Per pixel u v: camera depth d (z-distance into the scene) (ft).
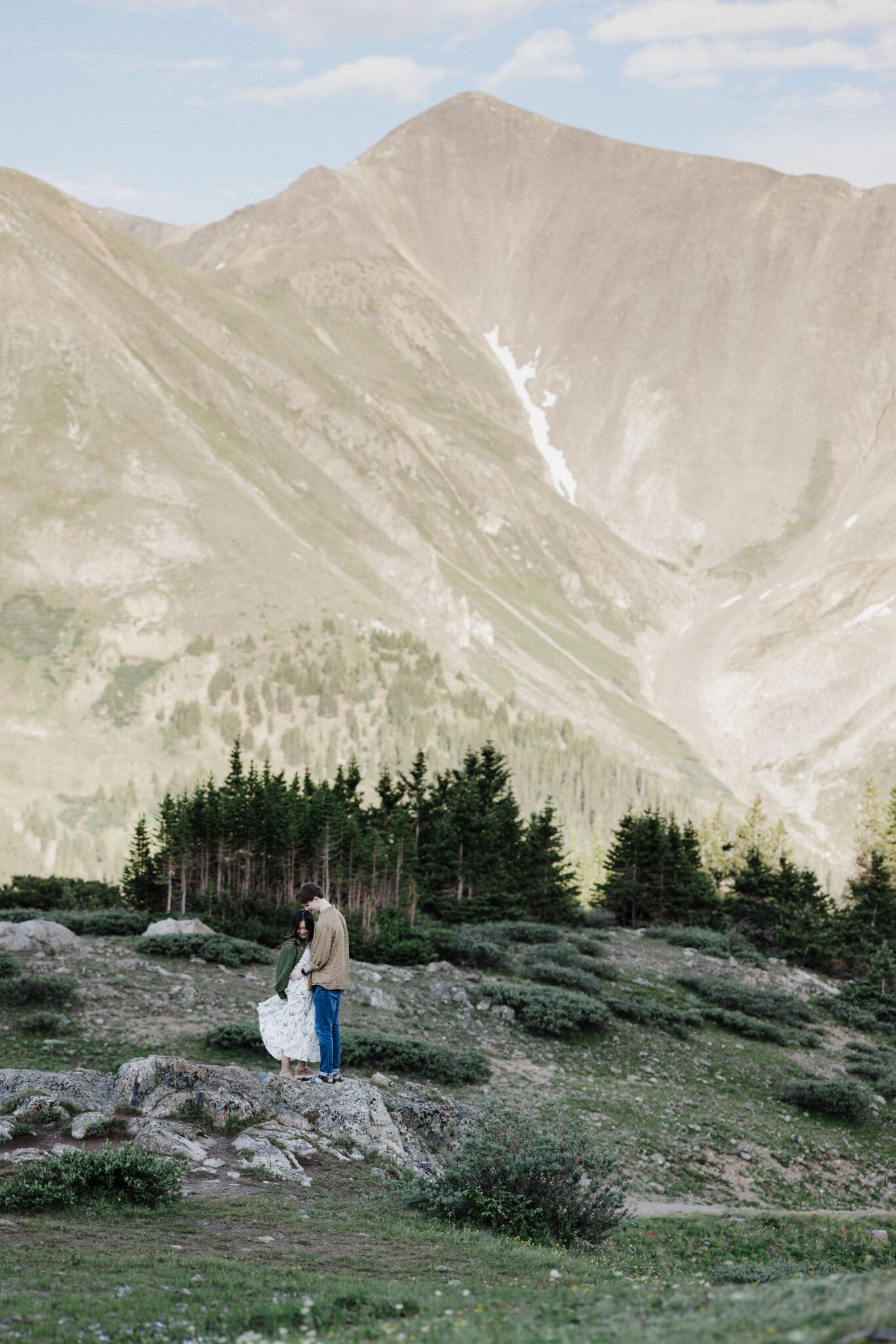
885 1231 74.38
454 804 283.38
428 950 171.94
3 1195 42.22
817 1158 121.90
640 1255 59.21
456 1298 33.91
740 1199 103.19
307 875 236.02
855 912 293.64
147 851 260.42
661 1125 117.60
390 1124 61.36
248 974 134.00
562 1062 134.00
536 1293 35.76
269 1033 62.85
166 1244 39.42
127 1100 58.29
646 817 295.69
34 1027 98.73
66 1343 27.14
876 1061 169.17
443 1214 51.16
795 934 271.28
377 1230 45.70
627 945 226.58
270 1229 43.39
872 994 217.36
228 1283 34.04
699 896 282.15
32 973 114.93
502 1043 134.31
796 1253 67.31
